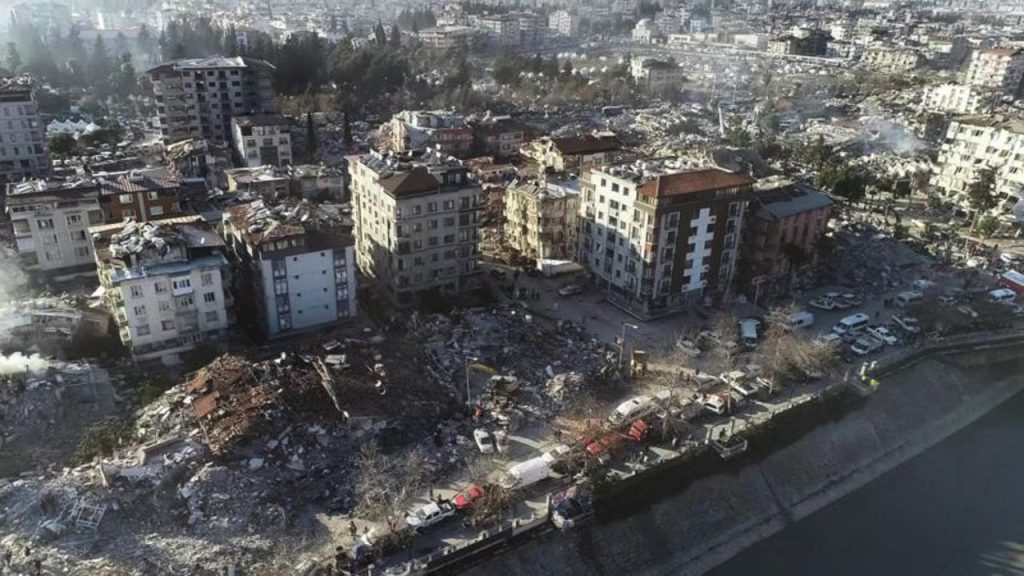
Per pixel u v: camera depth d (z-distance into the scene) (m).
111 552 72.81
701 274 129.38
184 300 102.75
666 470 90.94
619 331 122.25
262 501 79.56
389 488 83.38
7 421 87.88
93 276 129.38
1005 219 174.00
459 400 100.50
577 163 190.25
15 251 133.38
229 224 119.12
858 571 87.81
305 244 109.25
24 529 74.50
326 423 89.69
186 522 76.81
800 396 106.94
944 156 193.50
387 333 116.25
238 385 91.94
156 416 89.69
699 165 137.00
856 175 179.75
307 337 113.00
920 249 159.00
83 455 84.69
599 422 95.81
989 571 88.62
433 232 124.56
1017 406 119.62
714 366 112.94
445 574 75.25
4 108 165.50
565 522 81.12
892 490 100.44
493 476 87.25
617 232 128.75
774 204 136.12
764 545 90.81
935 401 114.94
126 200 128.50
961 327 127.31
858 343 119.62
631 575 83.56
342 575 72.38
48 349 101.75
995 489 101.88
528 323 120.94
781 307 133.12
